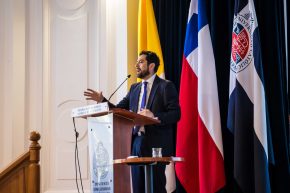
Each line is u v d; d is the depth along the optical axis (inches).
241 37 196.4
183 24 220.7
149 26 220.1
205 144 197.0
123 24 230.7
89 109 131.7
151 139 159.5
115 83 231.5
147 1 222.8
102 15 235.9
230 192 203.6
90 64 236.1
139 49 220.5
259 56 192.4
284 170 193.8
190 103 205.5
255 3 206.5
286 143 195.3
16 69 230.2
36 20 237.6
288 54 203.2
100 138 132.6
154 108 165.9
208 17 213.8
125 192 131.6
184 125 204.2
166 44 221.6
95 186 131.6
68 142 230.7
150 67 172.1
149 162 125.4
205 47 204.4
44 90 233.6
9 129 225.6
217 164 194.2
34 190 151.5
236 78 194.7
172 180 205.2
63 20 239.8
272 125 197.0
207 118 198.7
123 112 129.1
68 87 235.3
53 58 237.9
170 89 167.5
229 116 197.2
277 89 198.7
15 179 152.5
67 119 232.5
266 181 183.2
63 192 225.6
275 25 202.8
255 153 185.9
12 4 232.8
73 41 237.9
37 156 154.4
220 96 208.5
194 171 201.8
